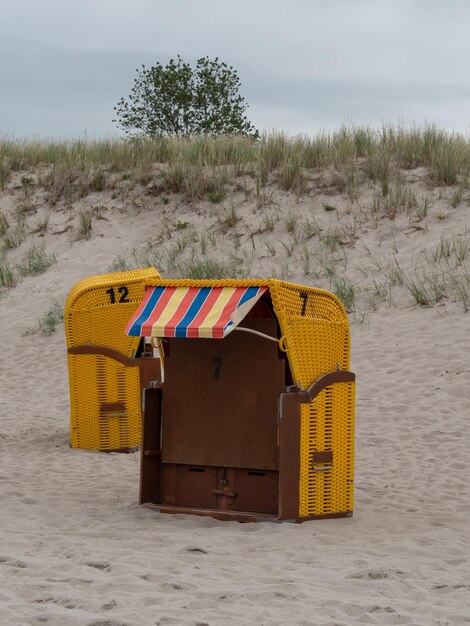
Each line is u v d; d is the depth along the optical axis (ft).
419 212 53.16
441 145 59.41
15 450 31.55
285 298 21.70
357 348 42.42
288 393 21.99
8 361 47.09
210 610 15.05
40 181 67.56
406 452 30.40
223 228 56.90
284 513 21.94
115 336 32.83
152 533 20.75
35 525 21.27
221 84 92.89
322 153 62.28
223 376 23.24
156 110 92.73
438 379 37.93
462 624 14.71
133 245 58.34
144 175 64.54
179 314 21.86
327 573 17.57
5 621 14.06
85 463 29.73
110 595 15.66
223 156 65.41
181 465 23.79
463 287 45.62
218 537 20.47
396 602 15.78
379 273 49.24
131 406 33.04
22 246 61.67
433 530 21.77
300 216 55.93
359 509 24.00
